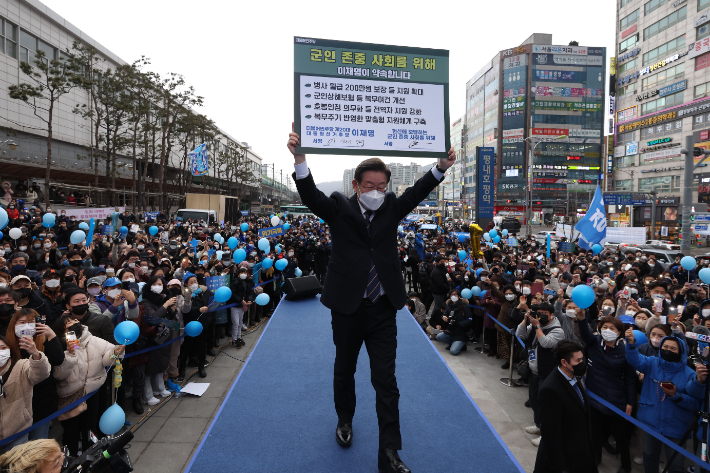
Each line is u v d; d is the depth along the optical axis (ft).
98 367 13.10
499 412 20.30
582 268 34.78
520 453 16.62
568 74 245.04
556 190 246.47
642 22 154.20
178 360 22.98
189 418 18.33
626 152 162.61
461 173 322.96
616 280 33.83
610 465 16.26
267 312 36.88
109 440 7.43
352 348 8.41
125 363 17.88
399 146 8.57
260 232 52.06
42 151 103.45
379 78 8.66
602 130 246.88
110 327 15.21
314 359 13.80
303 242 52.80
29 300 17.43
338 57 8.53
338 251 8.13
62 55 108.47
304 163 7.90
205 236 53.06
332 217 8.06
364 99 8.55
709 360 12.71
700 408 13.04
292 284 23.79
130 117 116.06
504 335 26.35
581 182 247.29
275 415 10.03
